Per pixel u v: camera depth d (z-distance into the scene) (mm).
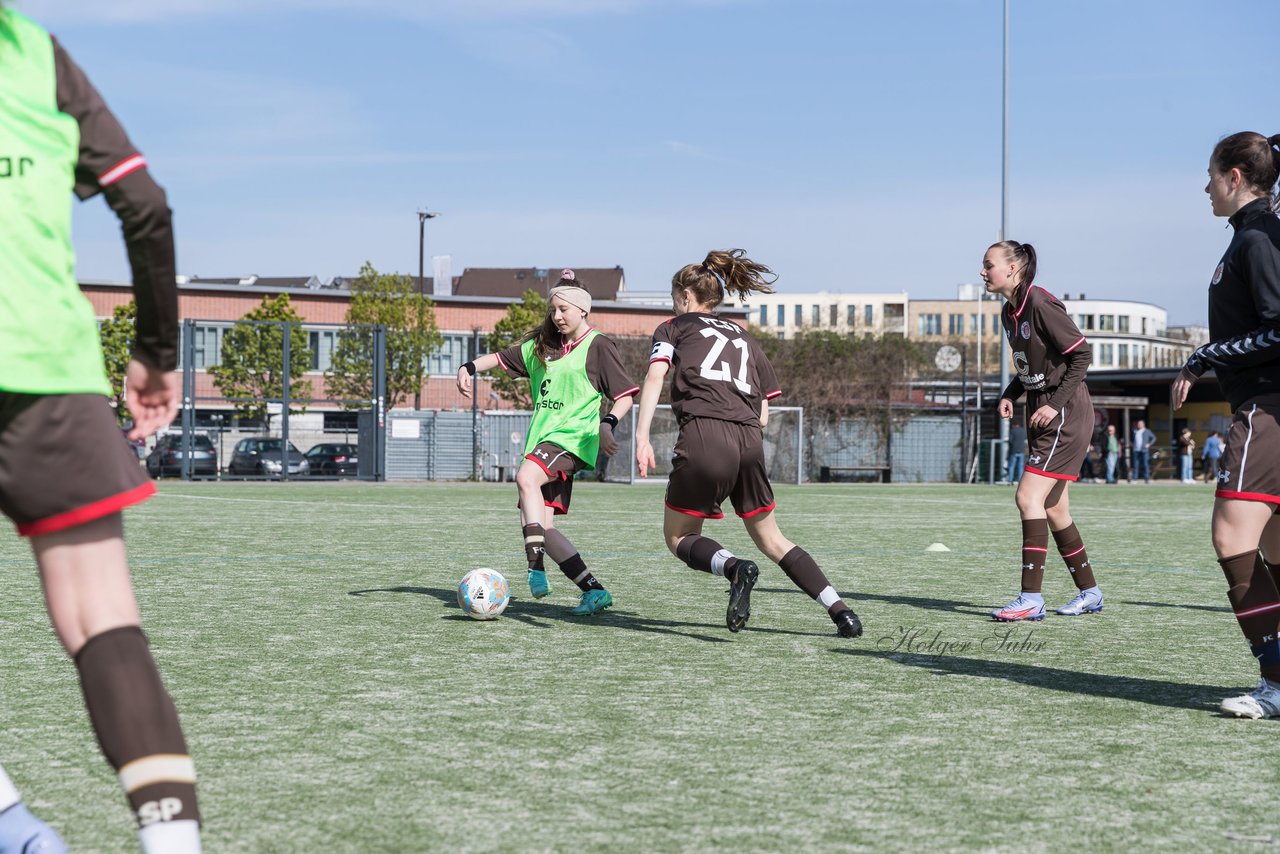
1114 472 36938
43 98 2025
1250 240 4129
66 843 2750
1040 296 6789
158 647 5477
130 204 2029
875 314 124625
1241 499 4188
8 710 4129
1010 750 3689
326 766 3436
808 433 35750
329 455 30094
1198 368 4301
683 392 5680
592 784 3266
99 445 2070
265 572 8672
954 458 36938
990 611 7121
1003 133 34594
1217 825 2959
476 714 4129
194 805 2059
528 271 87125
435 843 2756
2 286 1973
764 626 6328
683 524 5762
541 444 6723
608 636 5918
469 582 6332
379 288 43781
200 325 29656
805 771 3418
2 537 11266
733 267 5844
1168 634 6258
